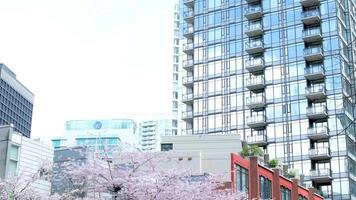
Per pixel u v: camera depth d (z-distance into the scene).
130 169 28.39
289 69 86.25
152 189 27.02
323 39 84.81
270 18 90.75
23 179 32.59
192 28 100.50
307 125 81.62
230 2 96.19
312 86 83.25
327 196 76.94
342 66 82.50
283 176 58.28
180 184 28.92
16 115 131.25
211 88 92.81
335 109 80.31
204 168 47.84
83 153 31.25
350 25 88.56
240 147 58.81
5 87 126.06
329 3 85.88
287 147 82.00
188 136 60.28
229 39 94.12
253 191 49.59
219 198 33.53
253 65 88.50
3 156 34.84
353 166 79.44
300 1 87.38
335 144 78.75
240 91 89.75
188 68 98.50
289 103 84.44
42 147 37.53
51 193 31.73
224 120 89.44
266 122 85.25
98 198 28.41
